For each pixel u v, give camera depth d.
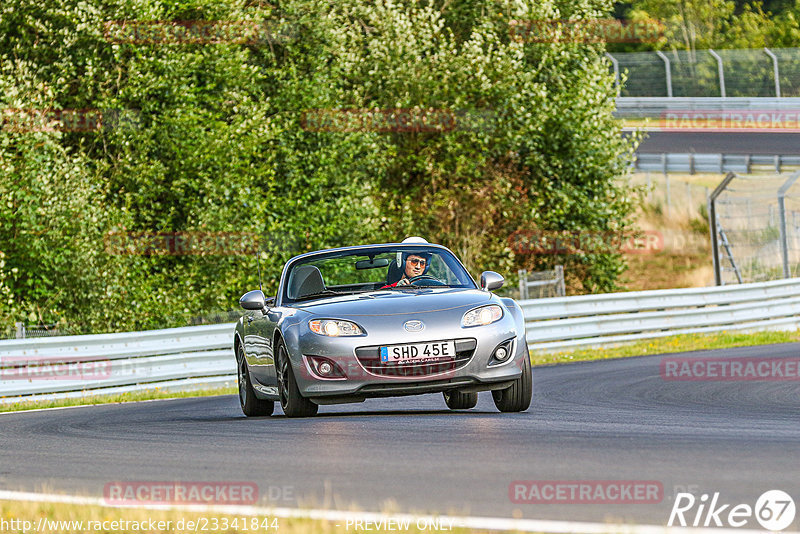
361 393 25.05
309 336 25.44
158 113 74.44
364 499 15.13
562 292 66.88
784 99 168.38
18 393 45.75
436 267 29.19
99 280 68.06
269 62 81.38
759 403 28.39
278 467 18.52
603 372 43.25
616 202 92.00
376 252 29.58
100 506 15.30
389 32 84.62
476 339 25.27
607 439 20.22
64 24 71.94
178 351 51.16
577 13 90.81
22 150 66.62
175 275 74.12
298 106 78.75
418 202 89.00
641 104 176.50
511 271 94.19
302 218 78.19
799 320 69.81
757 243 124.19
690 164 162.62
